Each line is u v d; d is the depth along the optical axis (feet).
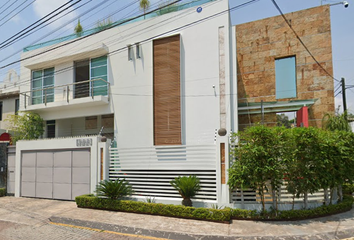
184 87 38.65
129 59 43.09
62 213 27.55
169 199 27.99
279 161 22.54
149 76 41.50
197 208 24.20
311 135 23.43
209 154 27.35
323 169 23.76
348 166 25.27
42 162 37.01
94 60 46.34
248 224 22.43
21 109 49.67
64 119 53.62
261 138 22.82
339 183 24.81
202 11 38.63
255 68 47.57
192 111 37.88
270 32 46.98
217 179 25.98
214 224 22.57
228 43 36.83
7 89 60.70
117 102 43.45
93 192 31.96
